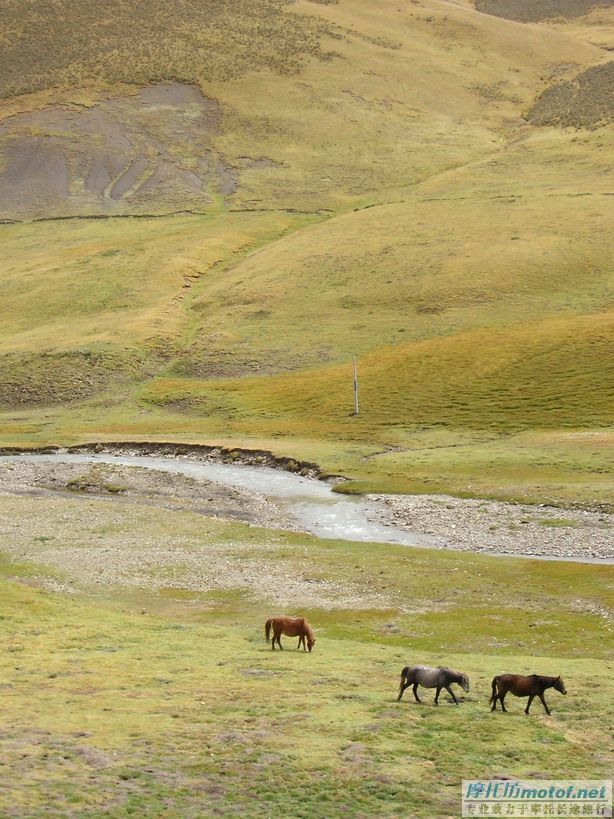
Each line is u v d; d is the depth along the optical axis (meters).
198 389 113.81
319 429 94.31
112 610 40.47
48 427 105.12
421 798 18.25
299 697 25.16
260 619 39.53
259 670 28.59
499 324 123.25
